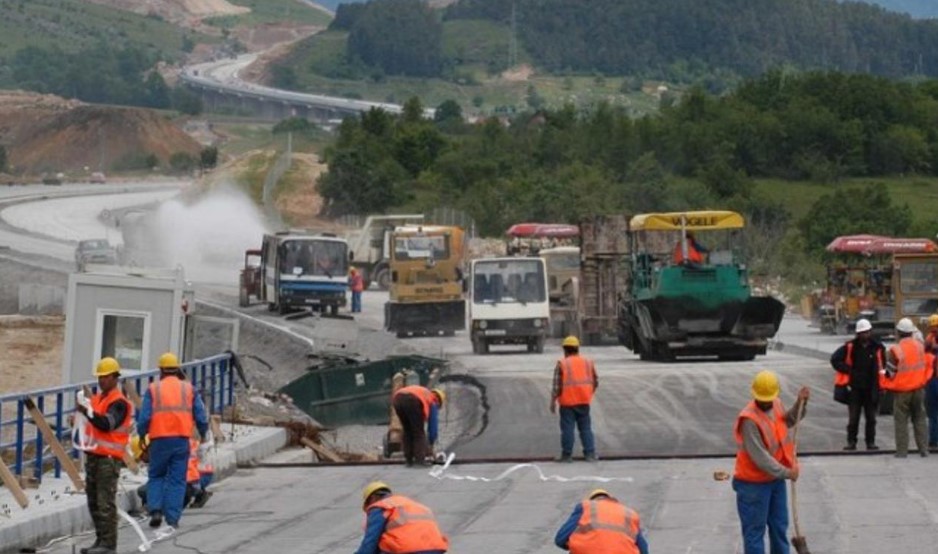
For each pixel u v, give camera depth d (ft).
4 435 146.92
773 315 217.56
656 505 102.12
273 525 98.22
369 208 572.10
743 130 593.01
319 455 142.20
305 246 309.63
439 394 129.08
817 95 642.63
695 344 216.95
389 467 127.03
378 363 185.98
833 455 126.00
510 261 253.24
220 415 145.89
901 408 123.13
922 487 107.04
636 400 175.22
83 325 155.22
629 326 236.22
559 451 138.51
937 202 561.43
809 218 460.96
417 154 624.18
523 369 216.33
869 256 277.23
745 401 171.53
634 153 579.89
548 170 588.91
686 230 217.15
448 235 284.41
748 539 71.97
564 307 274.36
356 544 90.22
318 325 230.27
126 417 87.30
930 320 130.31
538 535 91.20
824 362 219.82
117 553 87.86
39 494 100.68
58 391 105.81
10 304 340.18
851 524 92.07
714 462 125.08
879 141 604.49
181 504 94.58
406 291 282.15
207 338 246.06
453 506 104.22
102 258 373.20
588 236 260.62
